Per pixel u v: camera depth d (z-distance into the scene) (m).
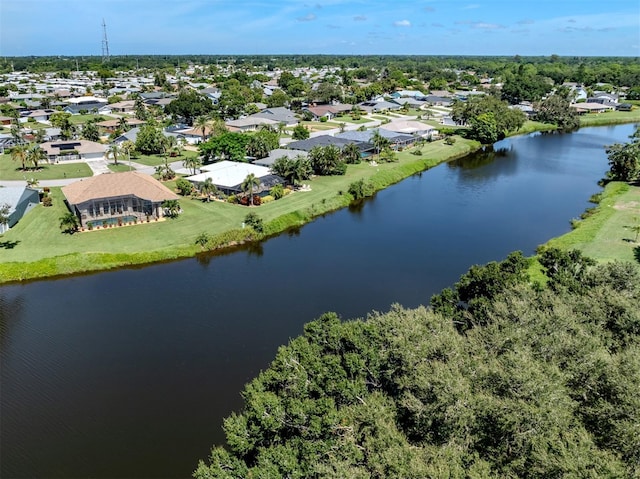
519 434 27.80
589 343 34.91
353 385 34.12
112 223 82.00
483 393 30.83
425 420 30.23
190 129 162.12
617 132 187.62
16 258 68.50
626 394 29.42
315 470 27.56
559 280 49.53
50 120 188.50
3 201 84.12
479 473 26.02
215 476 29.36
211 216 87.50
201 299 60.50
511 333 36.19
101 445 37.50
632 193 100.94
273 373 36.28
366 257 73.75
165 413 41.03
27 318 56.06
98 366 47.38
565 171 128.38
